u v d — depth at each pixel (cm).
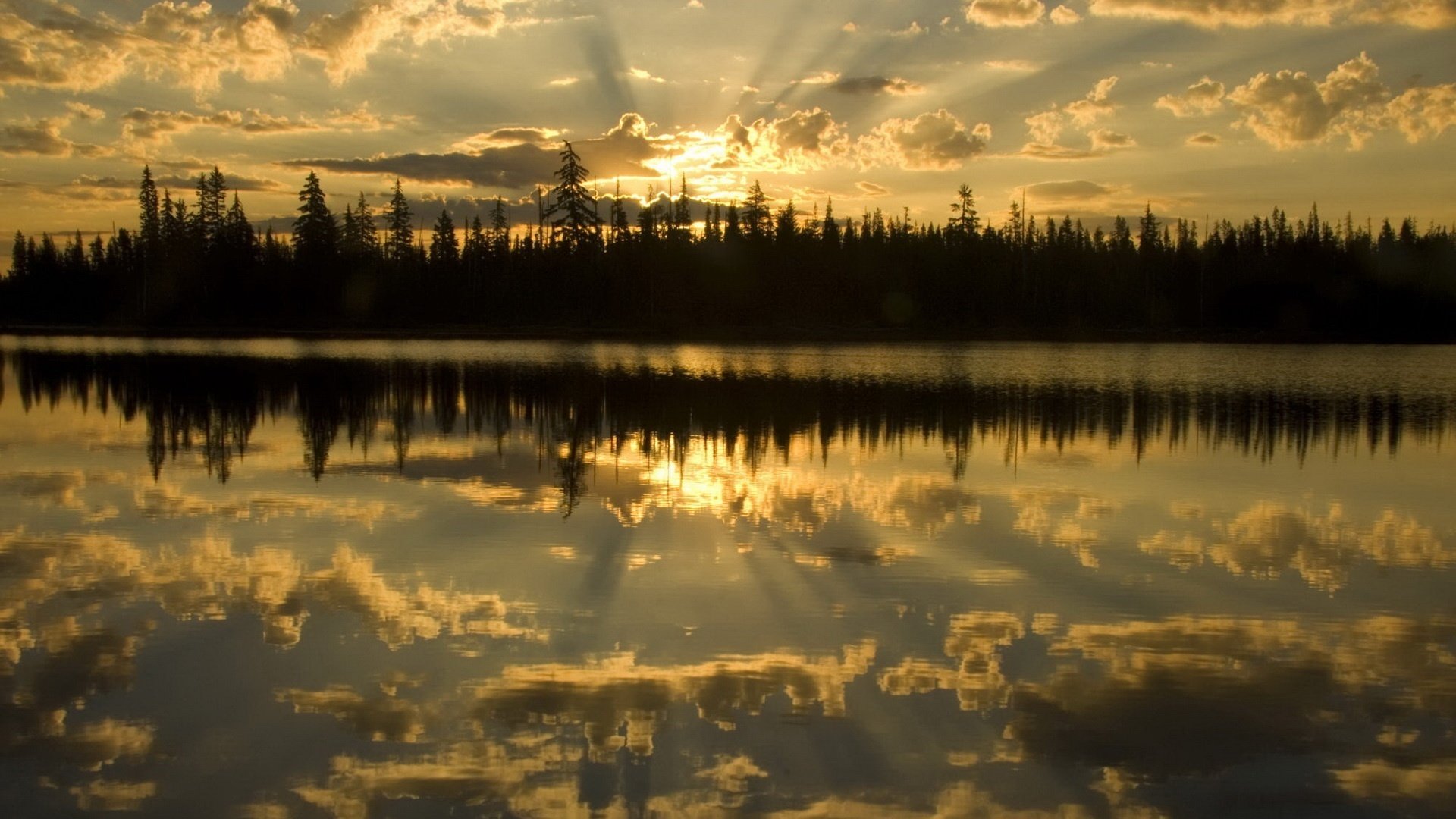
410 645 881
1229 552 1229
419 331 7688
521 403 2900
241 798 629
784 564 1150
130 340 6762
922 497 1557
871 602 1010
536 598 1013
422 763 671
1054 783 650
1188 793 639
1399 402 3162
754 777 654
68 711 747
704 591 1044
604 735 711
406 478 1686
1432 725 734
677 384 3559
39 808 618
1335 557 1209
